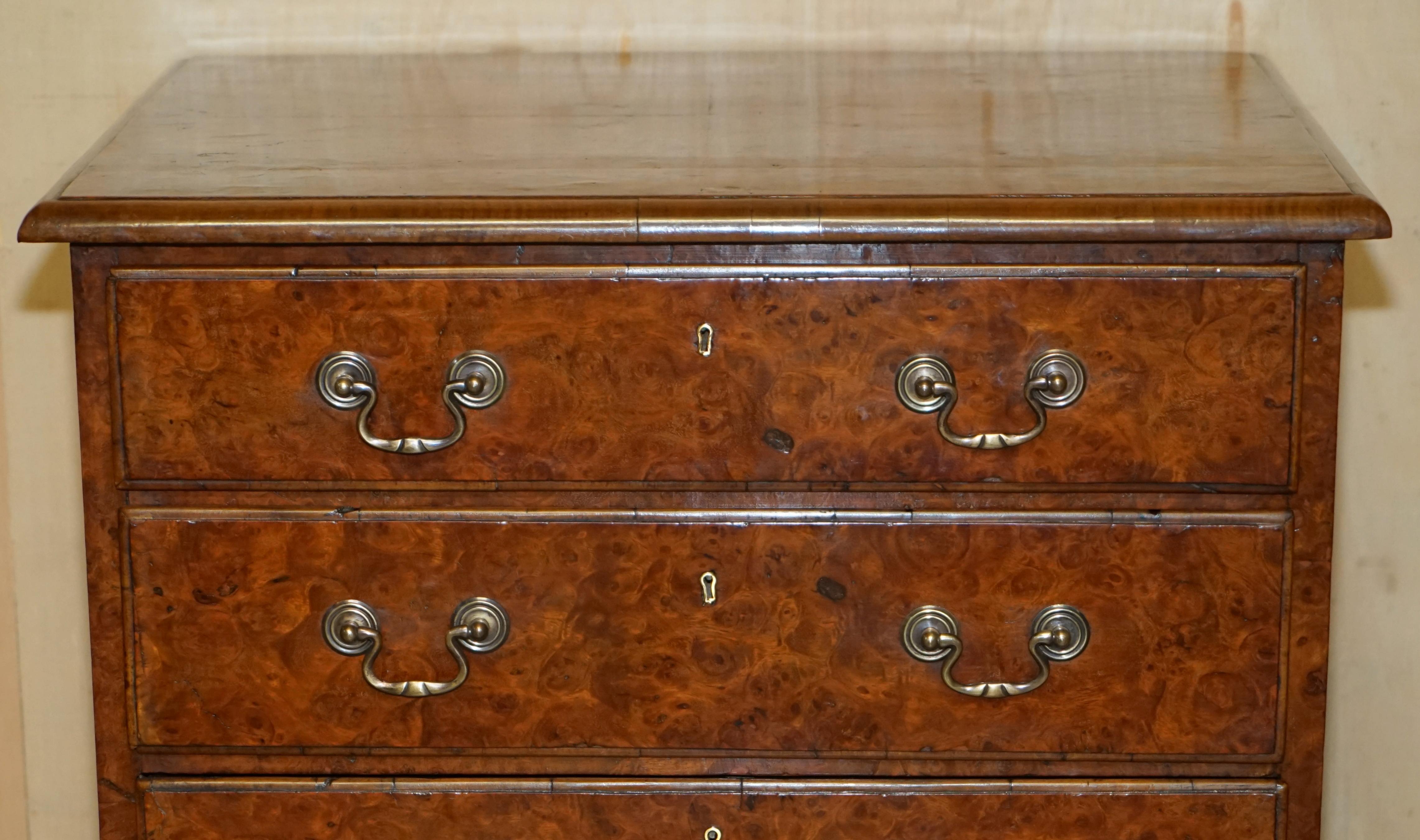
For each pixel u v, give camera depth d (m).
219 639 1.12
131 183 1.09
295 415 1.09
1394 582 1.70
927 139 1.22
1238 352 1.06
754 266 1.06
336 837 1.15
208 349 1.08
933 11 1.58
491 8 1.58
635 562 1.11
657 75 1.47
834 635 1.12
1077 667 1.12
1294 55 1.58
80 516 1.69
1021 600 1.11
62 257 1.64
